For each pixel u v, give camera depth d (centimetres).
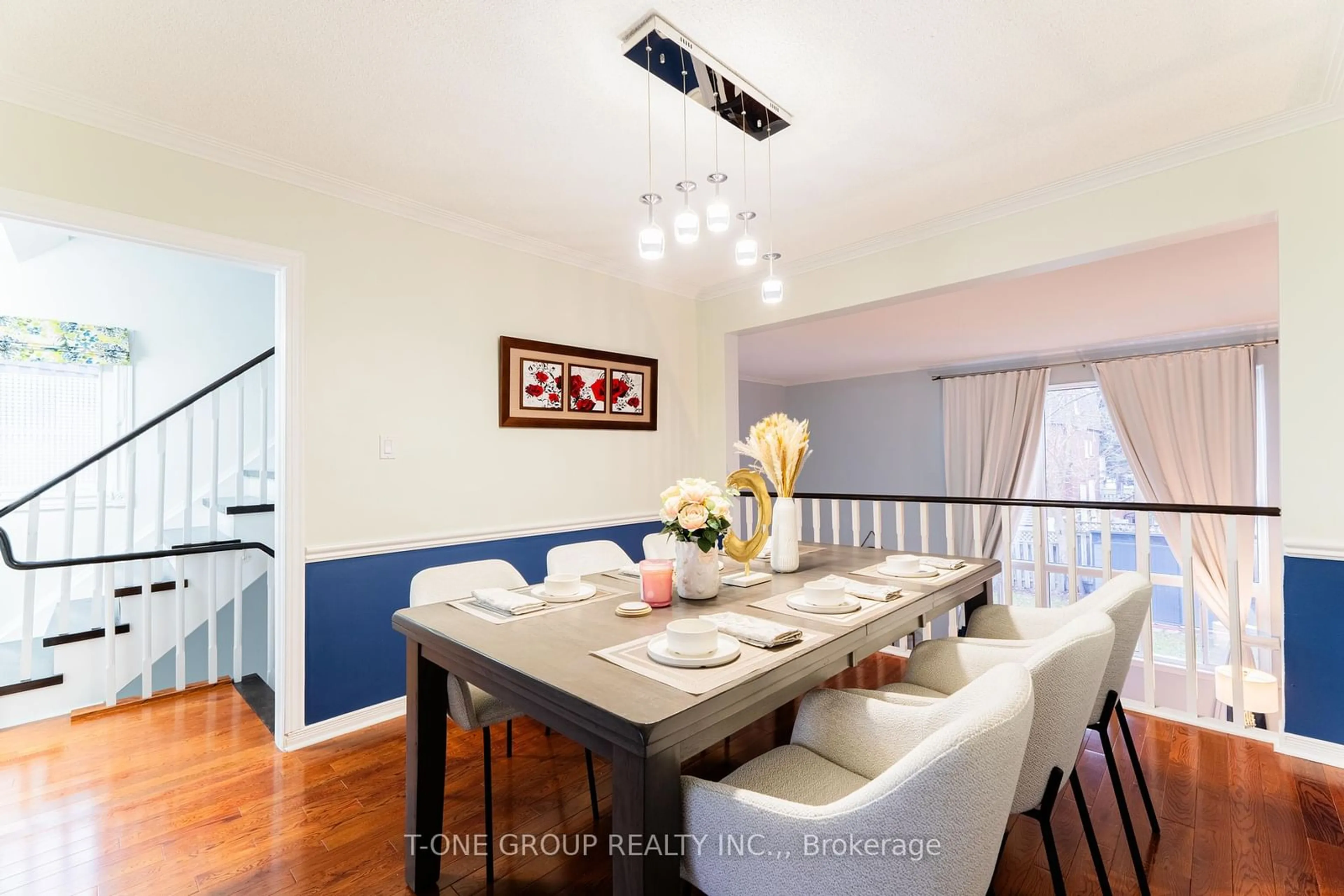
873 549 256
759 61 175
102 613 293
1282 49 172
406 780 201
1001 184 255
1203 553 524
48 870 164
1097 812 187
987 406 664
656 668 118
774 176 247
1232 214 219
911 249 307
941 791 82
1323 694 210
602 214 284
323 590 246
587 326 347
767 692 117
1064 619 187
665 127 210
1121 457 589
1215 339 526
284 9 153
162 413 377
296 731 237
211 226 219
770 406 838
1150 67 180
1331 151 202
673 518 168
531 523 318
